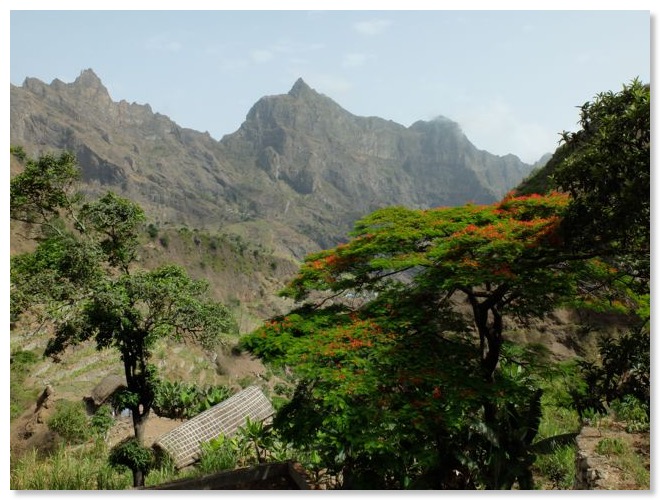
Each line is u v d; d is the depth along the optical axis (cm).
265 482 1078
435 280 1019
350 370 949
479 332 1080
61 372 4019
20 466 1271
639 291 970
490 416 1031
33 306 1681
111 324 1730
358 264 1207
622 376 824
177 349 6369
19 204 1814
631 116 717
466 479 1022
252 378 6316
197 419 1819
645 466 962
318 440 1086
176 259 15362
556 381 1124
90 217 1853
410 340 1020
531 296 1042
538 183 2678
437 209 1320
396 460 967
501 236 1010
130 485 1301
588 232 835
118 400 1791
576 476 1062
